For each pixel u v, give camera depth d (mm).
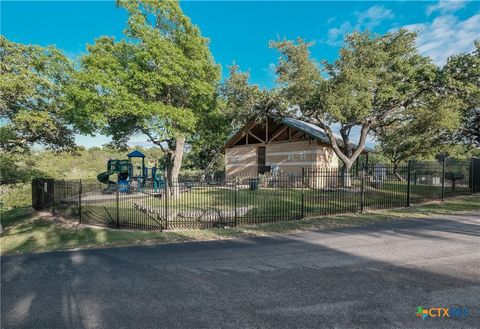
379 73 14344
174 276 4602
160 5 12805
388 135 24391
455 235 6637
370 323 3072
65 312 3469
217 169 40219
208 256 5641
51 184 13938
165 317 3309
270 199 13391
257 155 25891
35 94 11812
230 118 16906
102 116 10820
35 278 4645
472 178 14445
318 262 5086
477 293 3723
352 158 17125
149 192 18203
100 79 10555
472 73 13820
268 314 3318
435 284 4004
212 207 11164
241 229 7969
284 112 16328
